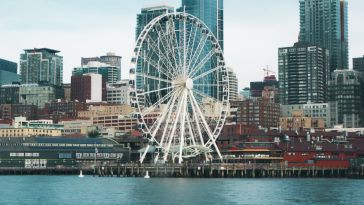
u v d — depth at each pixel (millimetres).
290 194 180000
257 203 159375
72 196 177375
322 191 189250
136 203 159500
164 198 170125
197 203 159125
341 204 157625
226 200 165250
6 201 166625
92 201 165000
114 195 178750
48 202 164000
